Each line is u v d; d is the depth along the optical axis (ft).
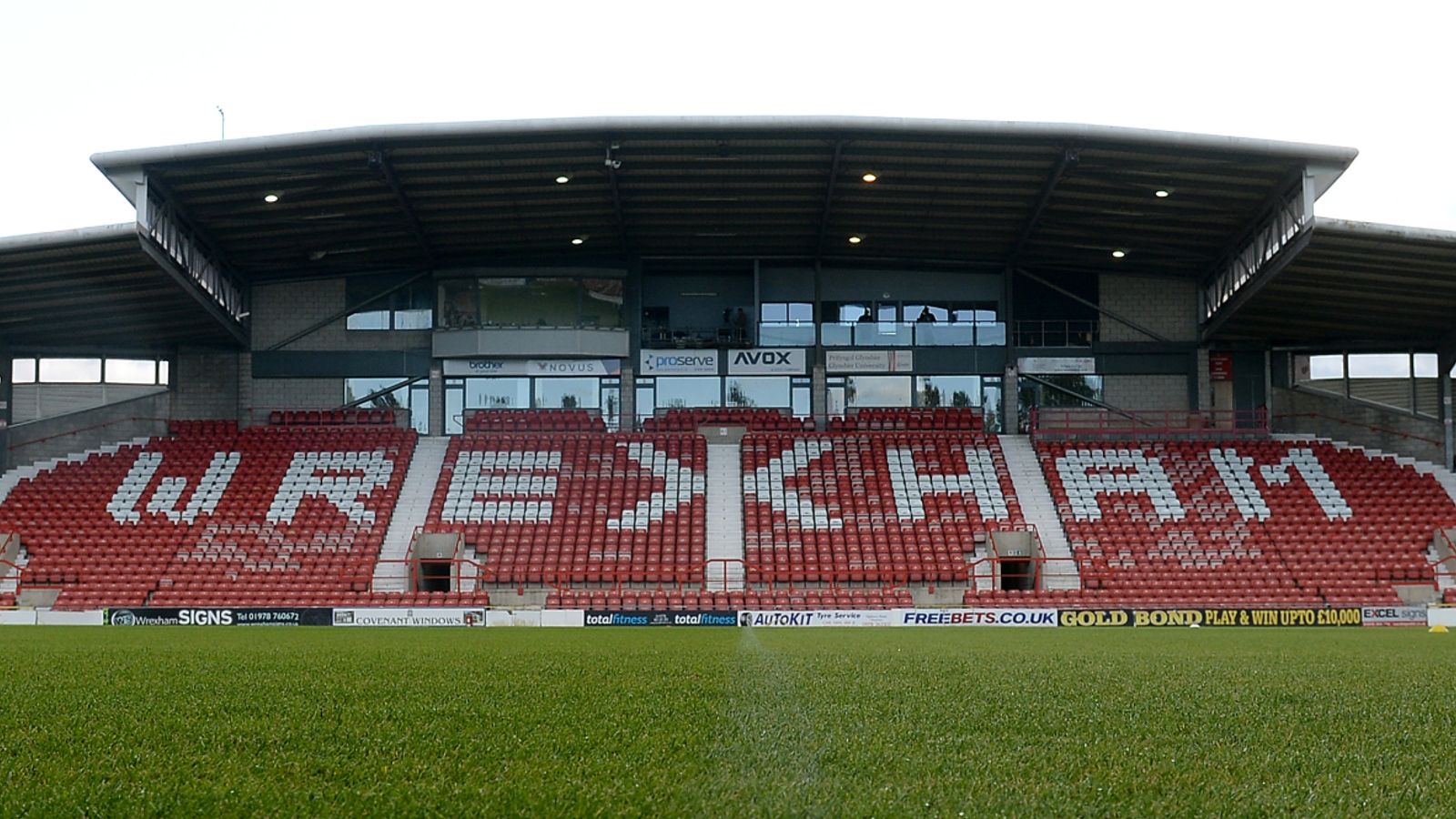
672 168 119.75
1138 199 122.62
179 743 26.63
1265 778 22.79
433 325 147.02
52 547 126.31
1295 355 150.30
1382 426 147.84
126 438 146.92
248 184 114.93
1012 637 84.99
